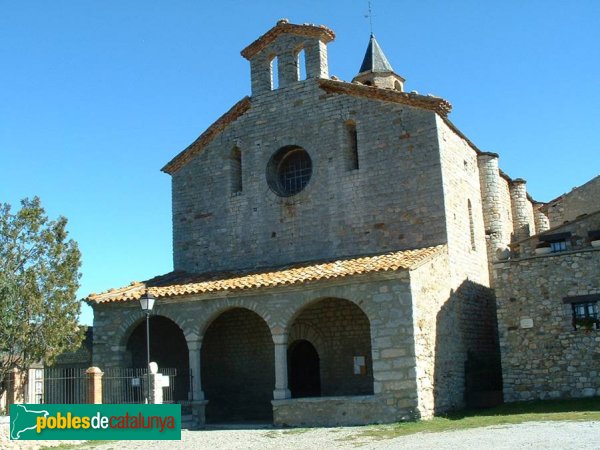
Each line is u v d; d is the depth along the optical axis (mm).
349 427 22516
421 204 27844
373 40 39312
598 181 36969
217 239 32344
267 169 31609
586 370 24141
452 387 25344
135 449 20453
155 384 24594
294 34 31984
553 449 13891
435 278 25406
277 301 25500
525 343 25234
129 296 28297
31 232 33812
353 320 27906
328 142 30266
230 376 31062
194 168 33688
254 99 32469
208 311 26969
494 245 32469
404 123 28656
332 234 29531
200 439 22297
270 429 24203
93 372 24656
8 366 32969
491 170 33156
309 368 29797
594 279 24484
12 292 32156
